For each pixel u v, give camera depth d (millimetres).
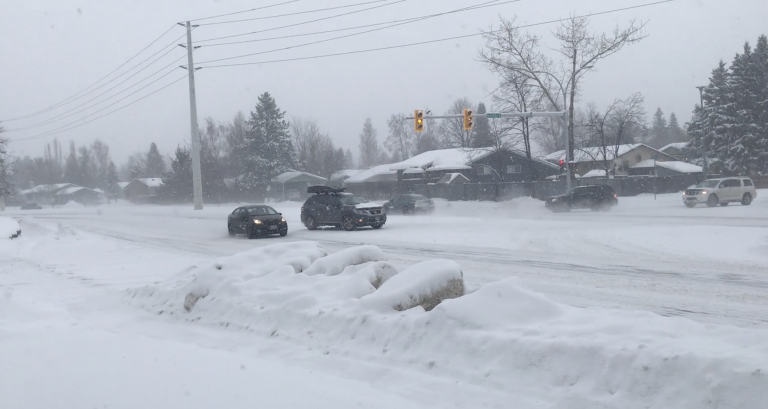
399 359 6426
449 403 5270
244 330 8375
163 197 85625
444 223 30344
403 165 71688
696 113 76250
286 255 11172
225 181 87500
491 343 5996
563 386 5273
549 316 6680
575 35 47969
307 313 7945
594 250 17734
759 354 4781
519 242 20562
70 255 21453
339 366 6492
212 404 5090
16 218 54375
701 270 13352
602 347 5309
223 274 10117
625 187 53938
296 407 5047
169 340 8289
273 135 82438
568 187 39031
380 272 8953
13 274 16812
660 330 5719
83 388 5516
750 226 22766
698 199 36688
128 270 16625
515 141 52750
